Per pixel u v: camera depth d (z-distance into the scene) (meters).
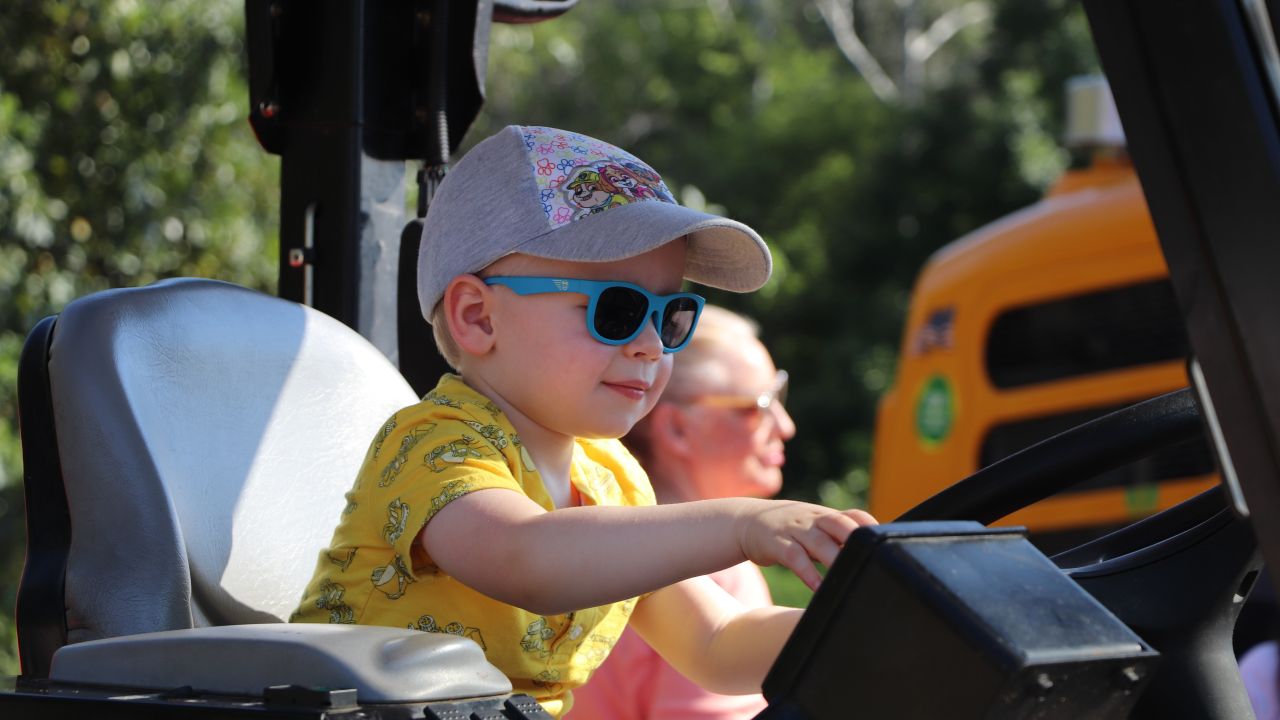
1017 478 1.86
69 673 1.62
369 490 1.87
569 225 1.85
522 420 1.93
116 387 1.92
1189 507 1.90
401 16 2.63
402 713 1.39
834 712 1.29
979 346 7.67
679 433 2.92
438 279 1.97
